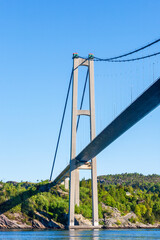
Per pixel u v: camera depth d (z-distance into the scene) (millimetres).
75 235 96250
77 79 136875
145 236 94812
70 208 128625
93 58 136375
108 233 109312
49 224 152375
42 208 160625
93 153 120625
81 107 153750
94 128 129375
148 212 195750
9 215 152875
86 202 169625
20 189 172375
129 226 166750
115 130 92438
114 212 173500
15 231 126062
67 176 163250
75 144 132625
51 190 181250
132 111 78938
